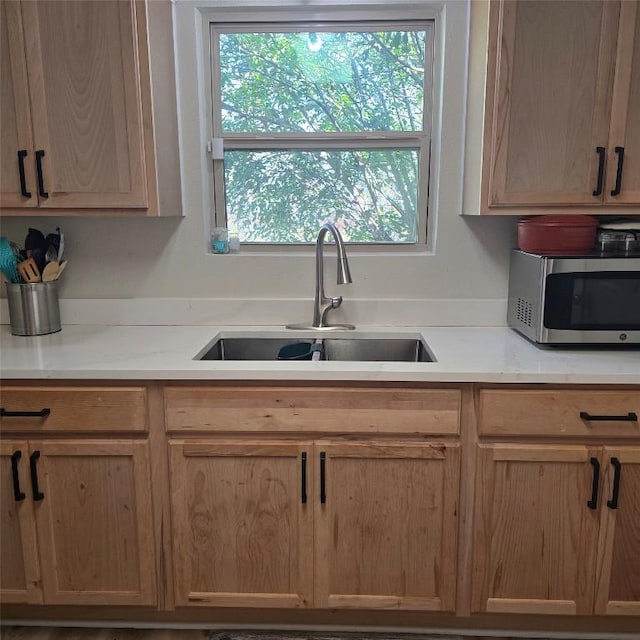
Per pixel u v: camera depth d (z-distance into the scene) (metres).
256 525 1.78
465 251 2.23
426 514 1.76
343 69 2.20
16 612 1.94
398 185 2.26
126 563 1.82
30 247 2.12
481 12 1.90
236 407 1.71
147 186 1.92
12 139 1.90
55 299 2.16
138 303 2.29
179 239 2.27
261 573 1.81
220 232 2.27
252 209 2.30
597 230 1.96
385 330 2.19
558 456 1.69
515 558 1.77
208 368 1.69
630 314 1.82
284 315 2.29
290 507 1.76
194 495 1.77
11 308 2.10
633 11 1.75
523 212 1.91
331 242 2.29
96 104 1.87
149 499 1.78
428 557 1.78
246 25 2.17
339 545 1.78
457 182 2.19
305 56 2.19
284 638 1.89
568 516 1.74
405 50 2.17
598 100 1.81
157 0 1.93
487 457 1.71
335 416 1.71
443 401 1.69
